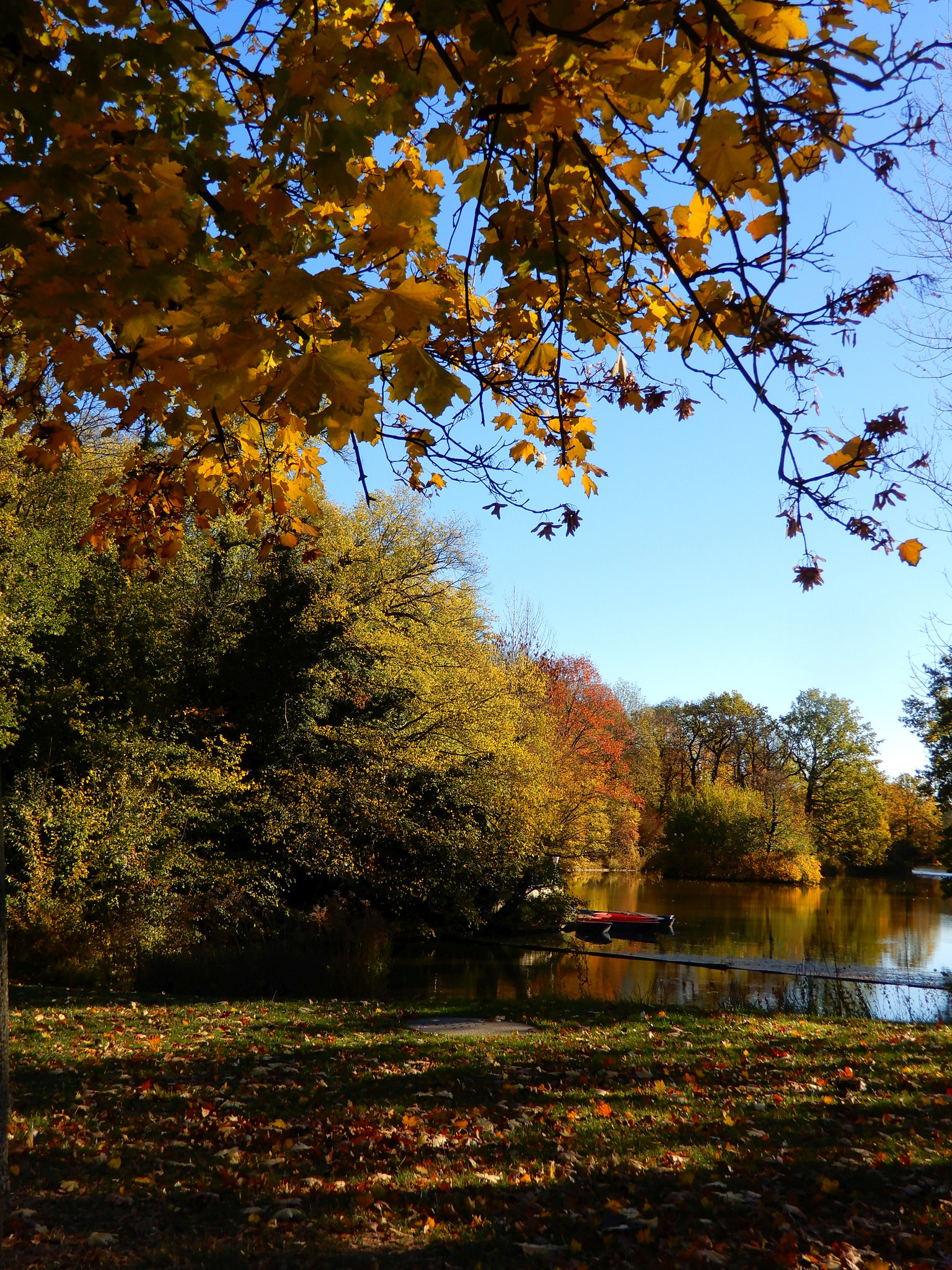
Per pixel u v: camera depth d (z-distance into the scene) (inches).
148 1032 332.5
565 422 137.8
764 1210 171.0
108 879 564.7
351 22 89.0
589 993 582.6
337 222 104.2
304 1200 175.0
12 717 529.0
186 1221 162.7
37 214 83.4
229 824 717.3
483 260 97.5
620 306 118.5
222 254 89.7
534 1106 243.9
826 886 1993.1
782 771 2317.9
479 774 845.8
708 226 101.8
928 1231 164.9
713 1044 339.6
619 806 1546.5
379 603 807.7
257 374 79.6
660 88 79.6
